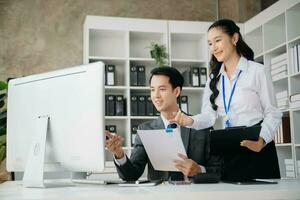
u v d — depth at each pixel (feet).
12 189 5.23
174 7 19.57
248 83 6.95
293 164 14.60
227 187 4.51
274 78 15.94
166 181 6.08
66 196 3.83
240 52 7.02
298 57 14.48
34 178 5.45
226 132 5.72
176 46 18.78
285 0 15.29
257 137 5.52
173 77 7.61
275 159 6.68
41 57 17.83
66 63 18.03
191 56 18.88
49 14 18.19
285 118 15.43
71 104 5.47
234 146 5.74
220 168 6.15
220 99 7.23
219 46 6.79
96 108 5.25
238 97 7.01
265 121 6.71
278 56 15.79
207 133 7.34
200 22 18.02
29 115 5.92
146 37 18.29
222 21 6.82
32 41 17.84
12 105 6.21
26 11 17.98
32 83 5.94
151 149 5.79
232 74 7.06
